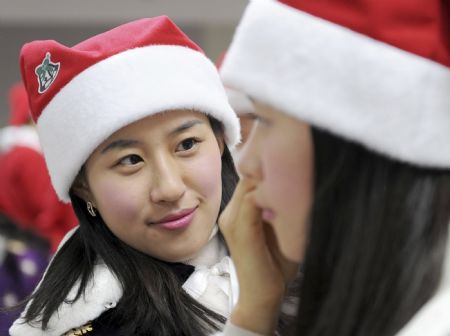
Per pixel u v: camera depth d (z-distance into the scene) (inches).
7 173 154.1
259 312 50.9
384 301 38.3
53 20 205.3
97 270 66.4
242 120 72.7
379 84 38.1
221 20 190.2
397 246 38.2
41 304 66.2
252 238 51.1
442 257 37.9
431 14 38.6
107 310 65.2
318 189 39.7
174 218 64.3
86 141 63.3
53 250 146.3
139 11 189.8
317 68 39.1
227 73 41.9
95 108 62.8
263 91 40.2
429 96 38.0
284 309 53.9
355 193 39.0
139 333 63.9
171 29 66.3
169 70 64.2
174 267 67.3
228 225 52.1
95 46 65.8
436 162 38.1
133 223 64.4
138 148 63.3
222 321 64.7
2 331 72.5
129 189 63.6
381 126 38.1
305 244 41.8
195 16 187.2
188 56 66.0
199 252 68.2
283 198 41.6
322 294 40.7
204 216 66.0
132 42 64.7
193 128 64.7
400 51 38.3
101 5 187.9
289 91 39.5
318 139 39.5
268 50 40.4
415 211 38.2
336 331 39.6
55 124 65.7
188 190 64.6
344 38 38.9
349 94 38.6
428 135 37.8
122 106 62.0
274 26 40.3
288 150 40.8
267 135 42.0
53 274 67.9
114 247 66.9
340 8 39.4
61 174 66.7
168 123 63.4
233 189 71.3
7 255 132.5
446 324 35.0
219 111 66.5
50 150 67.5
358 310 39.0
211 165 65.7
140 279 65.0
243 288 51.4
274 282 51.0
